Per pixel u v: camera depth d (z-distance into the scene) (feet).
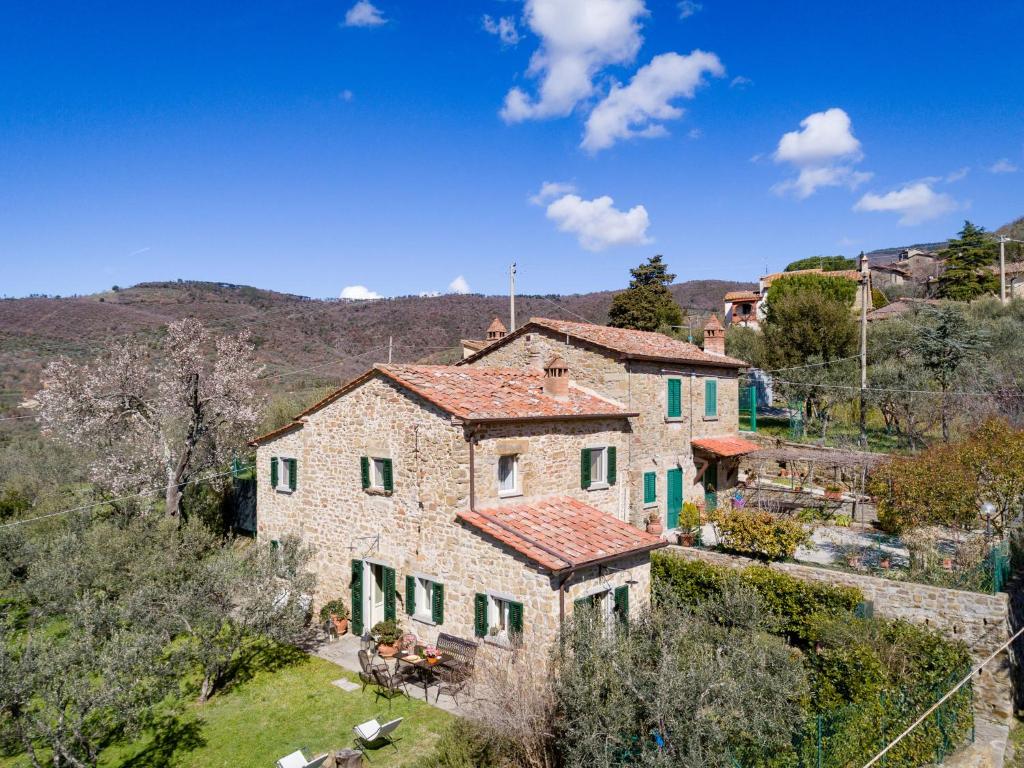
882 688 40.65
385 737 41.14
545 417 54.39
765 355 130.62
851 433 117.70
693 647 35.68
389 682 46.44
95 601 45.03
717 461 83.46
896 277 226.17
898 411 106.73
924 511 57.52
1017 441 58.95
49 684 34.45
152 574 56.70
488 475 50.90
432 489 50.44
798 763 32.96
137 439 89.51
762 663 34.30
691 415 78.07
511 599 45.01
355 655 54.24
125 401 86.22
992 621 47.85
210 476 93.04
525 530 47.65
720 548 61.72
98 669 37.09
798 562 58.44
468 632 47.85
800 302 129.18
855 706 37.22
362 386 56.49
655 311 166.30
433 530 50.47
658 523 67.62
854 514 76.79
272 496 69.31
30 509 92.43
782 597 53.93
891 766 38.45
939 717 42.86
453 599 49.01
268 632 49.96
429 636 50.72
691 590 57.82
